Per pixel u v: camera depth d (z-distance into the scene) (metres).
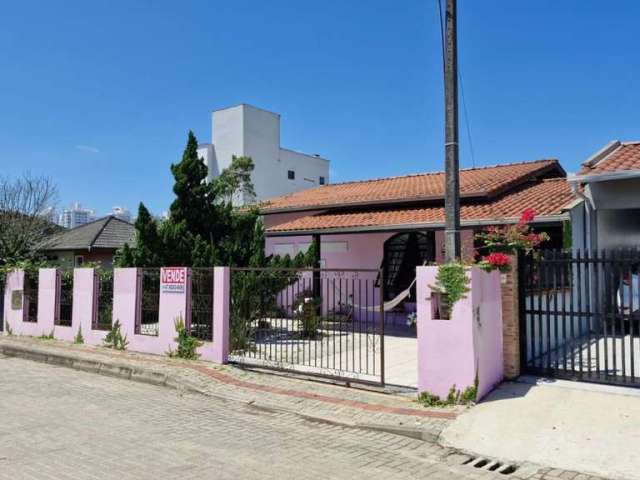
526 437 6.05
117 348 12.09
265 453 5.86
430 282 7.46
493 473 5.32
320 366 9.83
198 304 10.90
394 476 5.21
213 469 5.31
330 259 18.25
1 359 12.46
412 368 9.84
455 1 7.98
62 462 5.48
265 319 12.01
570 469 5.29
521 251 8.41
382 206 17.25
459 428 6.44
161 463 5.47
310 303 12.20
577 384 7.67
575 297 10.59
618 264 7.63
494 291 7.97
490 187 14.69
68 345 12.83
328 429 6.87
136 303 11.88
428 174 21.88
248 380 9.24
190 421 7.20
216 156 37.62
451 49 7.92
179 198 14.34
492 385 7.69
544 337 9.19
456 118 7.89
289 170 39.78
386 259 17.17
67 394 8.79
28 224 21.83
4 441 6.18
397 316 16.44
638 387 7.33
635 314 9.46
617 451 5.54
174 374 9.63
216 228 14.64
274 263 14.19
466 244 13.39
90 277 13.02
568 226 11.63
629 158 12.22
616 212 13.00
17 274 14.98
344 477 5.16
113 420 7.18
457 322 7.23
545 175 18.34
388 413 7.17
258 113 37.59
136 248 13.49
